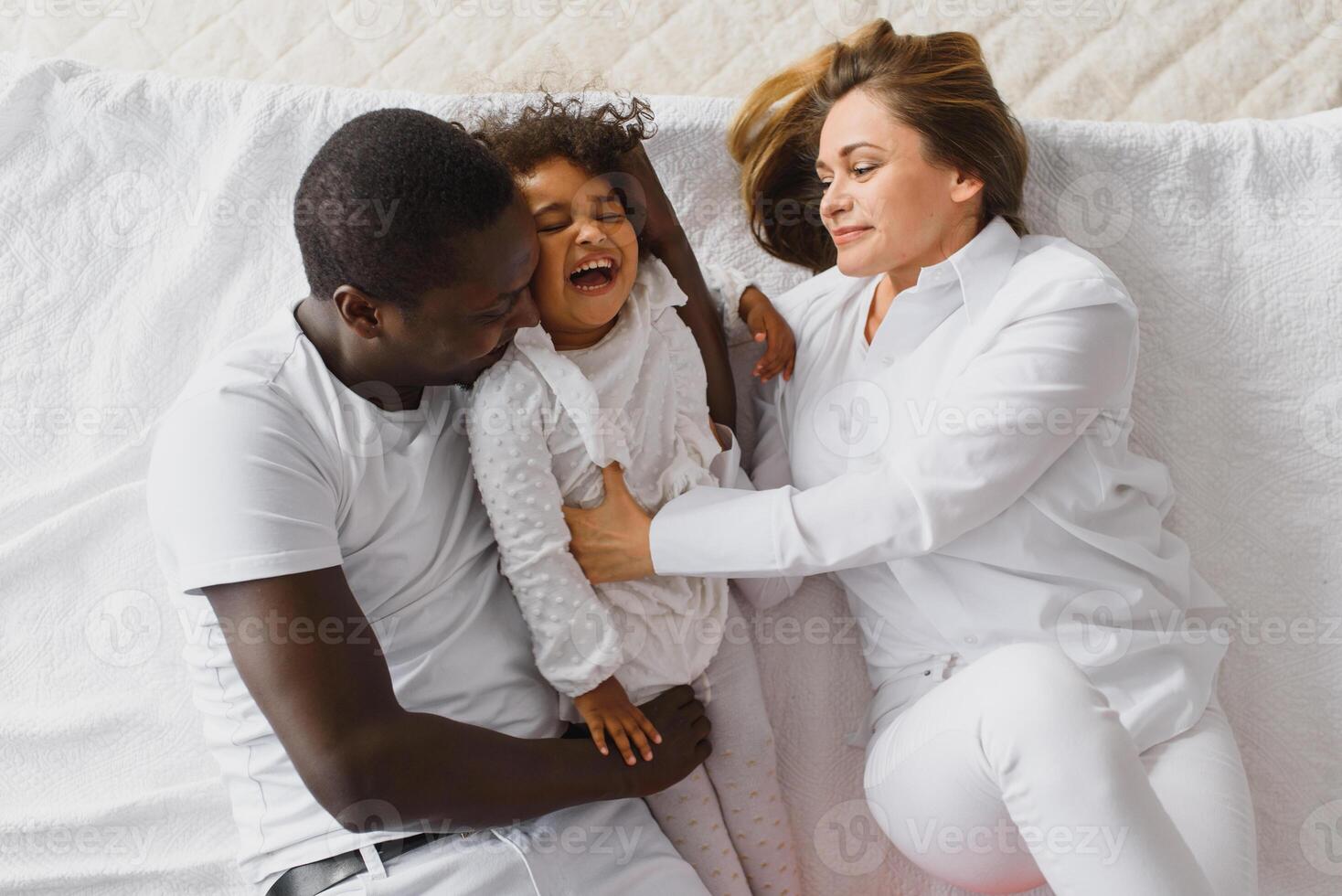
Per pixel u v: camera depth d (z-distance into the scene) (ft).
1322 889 3.79
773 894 3.73
